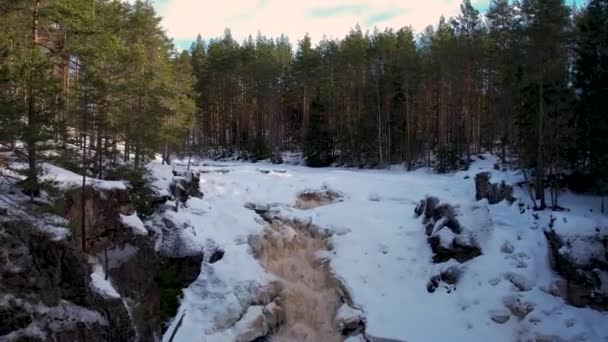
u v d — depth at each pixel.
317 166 54.00
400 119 51.53
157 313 19.83
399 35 61.28
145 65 29.00
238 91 67.62
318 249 27.28
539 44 25.59
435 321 20.95
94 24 19.81
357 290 23.19
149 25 32.41
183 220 24.34
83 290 14.55
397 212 30.80
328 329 21.88
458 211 25.39
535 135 27.12
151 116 25.86
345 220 29.44
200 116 66.19
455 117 47.84
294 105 67.38
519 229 23.77
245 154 62.97
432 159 49.84
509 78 33.00
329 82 57.69
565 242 20.97
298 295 23.50
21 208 14.86
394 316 21.45
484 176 29.56
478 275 22.17
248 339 20.22
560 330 18.61
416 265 24.88
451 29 52.25
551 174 25.89
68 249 14.65
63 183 18.00
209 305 21.17
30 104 16.08
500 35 42.22
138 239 19.53
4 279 12.92
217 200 31.36
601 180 24.98
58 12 17.56
